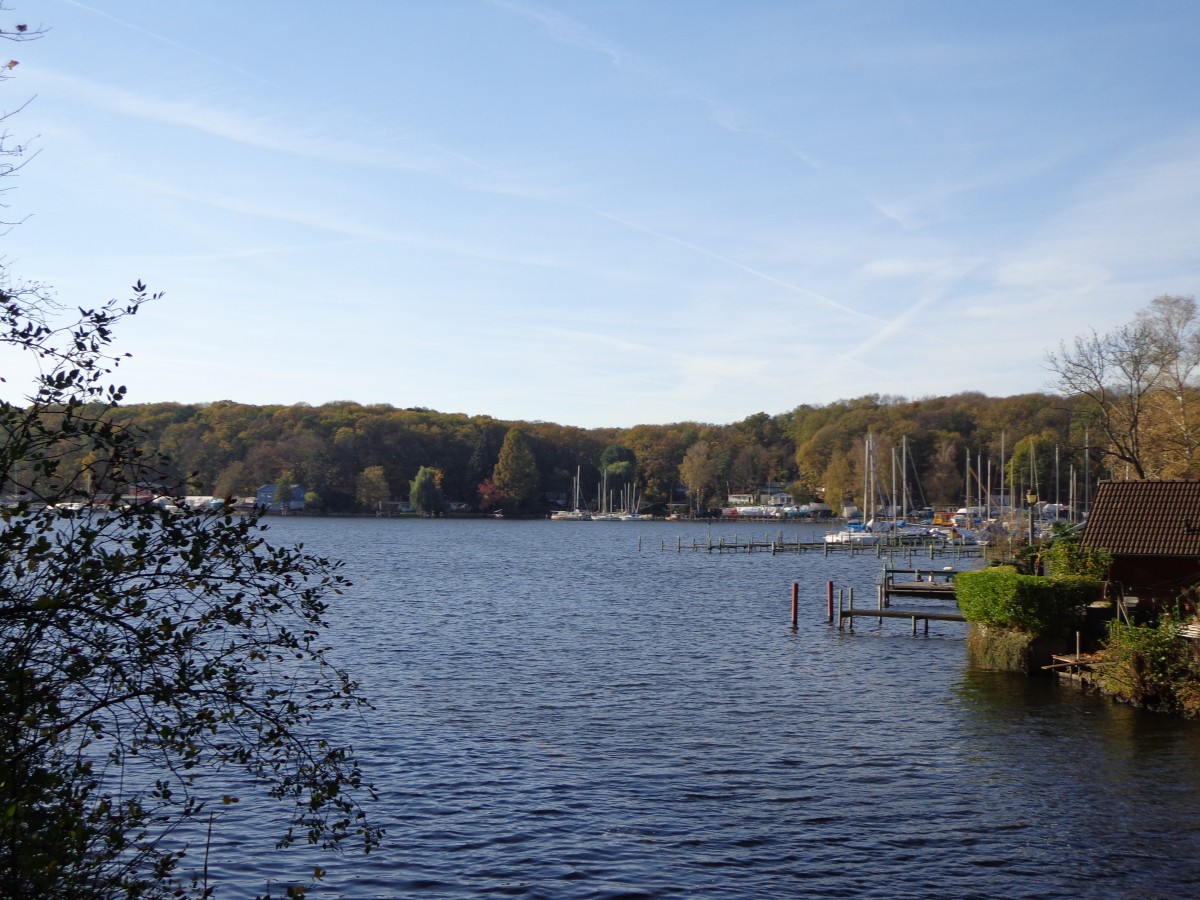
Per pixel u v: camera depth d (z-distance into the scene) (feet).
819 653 119.24
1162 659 84.43
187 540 25.14
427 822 55.36
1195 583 100.17
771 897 46.24
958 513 410.31
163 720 27.55
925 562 293.02
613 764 67.46
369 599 175.63
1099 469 366.63
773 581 232.12
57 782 25.02
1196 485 108.99
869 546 346.54
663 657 115.03
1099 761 68.95
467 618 151.33
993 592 104.78
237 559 26.16
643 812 57.77
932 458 456.45
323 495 504.84
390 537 426.51
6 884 23.24
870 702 89.25
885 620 155.43
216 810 55.01
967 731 77.82
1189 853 52.01
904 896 46.47
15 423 23.67
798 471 579.07
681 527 536.83
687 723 80.23
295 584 27.09
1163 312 190.70
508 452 555.69
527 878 48.06
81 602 24.18
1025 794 61.62
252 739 59.52
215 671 26.63
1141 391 192.13
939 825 55.98
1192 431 186.70
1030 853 51.93
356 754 68.03
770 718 82.48
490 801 59.16
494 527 533.96
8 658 23.97
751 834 54.34
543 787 61.98
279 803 56.65
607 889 46.91
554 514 579.07
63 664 24.99
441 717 80.12
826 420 545.44
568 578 237.04
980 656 109.70
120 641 25.96
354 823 54.54
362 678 95.91
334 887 46.52
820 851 51.98
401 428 553.23
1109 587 104.68
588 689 94.07
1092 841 53.72
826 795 61.31
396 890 46.44
